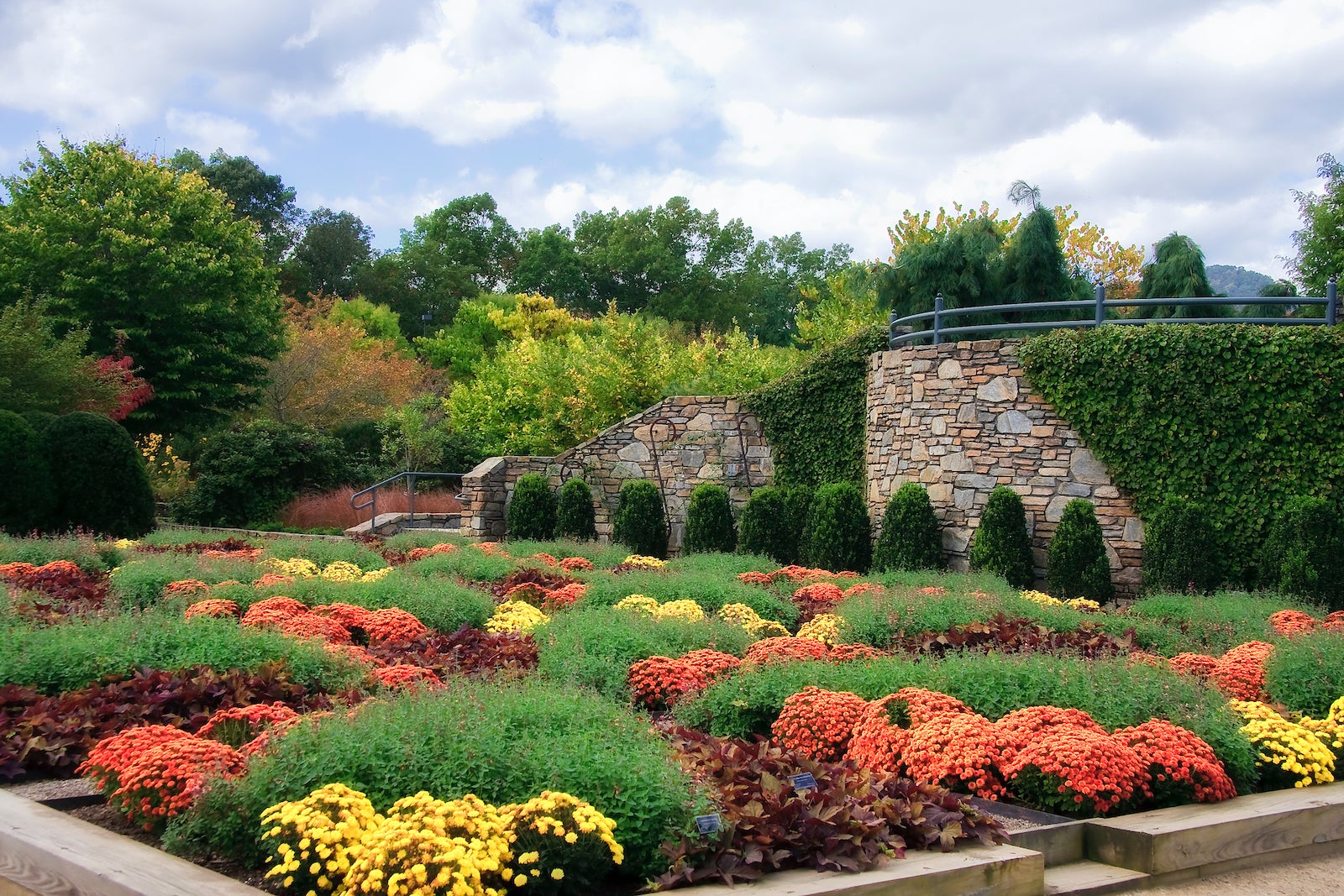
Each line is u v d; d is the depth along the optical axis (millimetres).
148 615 6777
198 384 24109
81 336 19047
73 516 15164
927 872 3670
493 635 7559
